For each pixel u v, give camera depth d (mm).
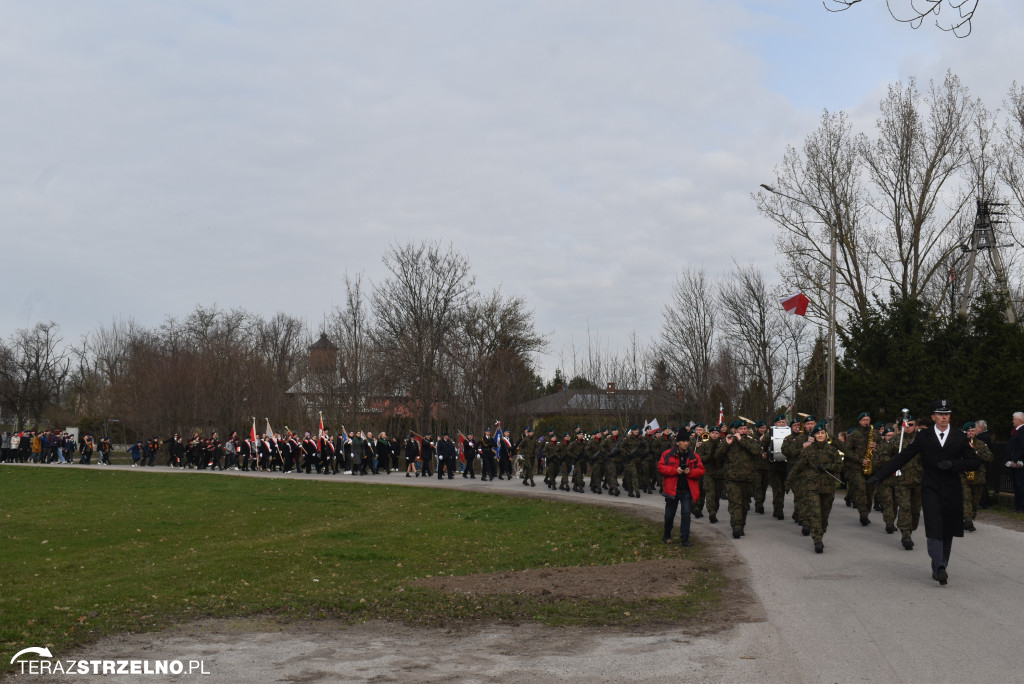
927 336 28219
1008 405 24672
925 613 9625
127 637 9281
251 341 75875
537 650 8531
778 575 12461
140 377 69250
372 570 14836
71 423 86312
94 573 15391
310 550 17391
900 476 14977
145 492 35094
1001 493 22344
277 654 8492
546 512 23344
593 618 10023
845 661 7711
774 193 37000
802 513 14922
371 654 8461
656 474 29281
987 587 11109
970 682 6996
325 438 46844
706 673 7477
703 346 59531
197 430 63406
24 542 20484
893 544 15289
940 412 11438
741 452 16922
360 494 32125
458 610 10594
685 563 13898
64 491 35938
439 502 27844
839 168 38000
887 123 37219
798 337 56875
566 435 32125
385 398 64500
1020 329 26750
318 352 70750
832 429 28641
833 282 30453
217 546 19328
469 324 64750
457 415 60125
